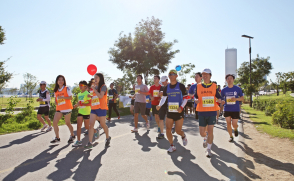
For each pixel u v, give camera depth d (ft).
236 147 18.56
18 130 25.21
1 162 14.23
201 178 11.76
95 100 17.65
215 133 25.32
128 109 55.93
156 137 22.36
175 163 14.25
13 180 11.38
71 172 12.55
